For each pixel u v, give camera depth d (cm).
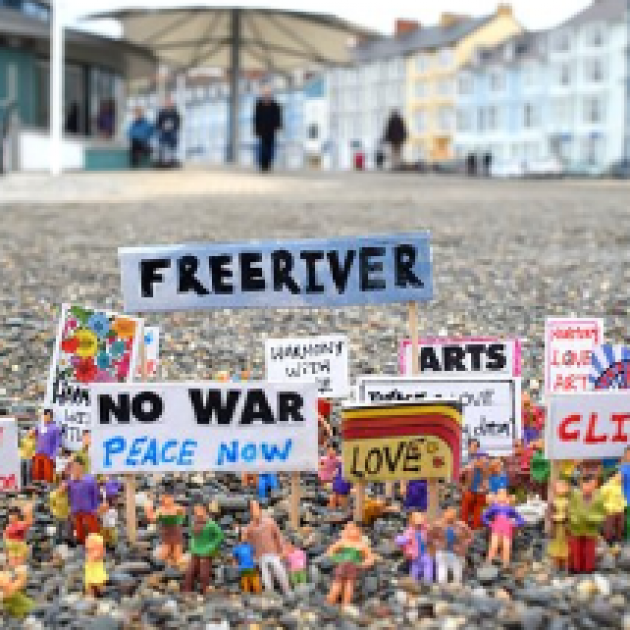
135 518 418
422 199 2123
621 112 7744
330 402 570
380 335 794
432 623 338
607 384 459
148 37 3856
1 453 422
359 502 431
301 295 453
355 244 453
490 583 371
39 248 1245
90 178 2717
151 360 517
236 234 1367
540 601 351
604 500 377
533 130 8550
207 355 735
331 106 11056
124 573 387
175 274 452
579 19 8194
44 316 852
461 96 9312
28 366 702
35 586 381
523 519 411
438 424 398
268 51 4188
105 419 404
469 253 1225
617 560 386
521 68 8606
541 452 445
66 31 3294
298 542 416
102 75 3703
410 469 400
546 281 1024
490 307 901
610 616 338
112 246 1263
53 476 468
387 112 10256
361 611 355
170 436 406
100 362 473
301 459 411
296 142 11431
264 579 371
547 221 1606
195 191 2298
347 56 4119
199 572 377
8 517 441
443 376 450
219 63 4481
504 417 453
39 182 2478
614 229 1482
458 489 463
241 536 409
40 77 3356
